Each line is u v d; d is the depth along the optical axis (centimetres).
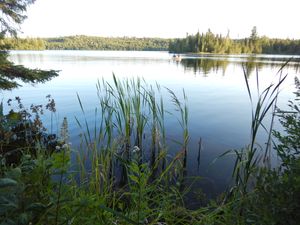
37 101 1119
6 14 1115
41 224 147
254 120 239
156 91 1447
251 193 227
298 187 142
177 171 475
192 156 576
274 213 150
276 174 168
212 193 411
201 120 891
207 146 639
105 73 2311
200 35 10231
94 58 5128
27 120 612
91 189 305
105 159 404
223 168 513
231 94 1461
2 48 1089
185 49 10269
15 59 3950
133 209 250
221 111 1035
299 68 2959
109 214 224
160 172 468
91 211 169
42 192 163
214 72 2712
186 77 2202
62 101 1144
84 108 1005
